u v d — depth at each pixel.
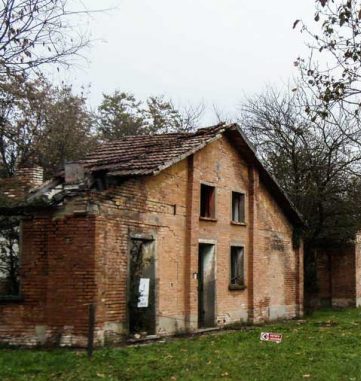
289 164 31.19
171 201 18.86
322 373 11.77
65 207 15.41
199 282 21.20
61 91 34.50
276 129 31.22
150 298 17.69
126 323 16.23
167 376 11.45
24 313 15.34
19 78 11.67
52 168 30.56
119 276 16.06
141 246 17.84
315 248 33.84
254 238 23.66
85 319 14.88
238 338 17.53
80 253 15.18
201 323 21.06
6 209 15.62
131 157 18.17
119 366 12.27
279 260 25.95
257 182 24.17
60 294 15.19
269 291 24.80
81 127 34.88
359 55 9.63
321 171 30.17
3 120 16.81
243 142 22.48
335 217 31.78
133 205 16.91
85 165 15.77
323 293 36.00
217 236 21.36
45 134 29.95
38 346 15.06
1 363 12.38
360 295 36.03
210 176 21.09
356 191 29.88
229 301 21.92
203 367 12.37
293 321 25.42
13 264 15.95
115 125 44.44
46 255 15.44
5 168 26.97
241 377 11.37
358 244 35.66
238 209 23.47
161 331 17.91
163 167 16.91
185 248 19.50
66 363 12.43
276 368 12.33
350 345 16.14
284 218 26.69
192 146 18.94
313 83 10.30
